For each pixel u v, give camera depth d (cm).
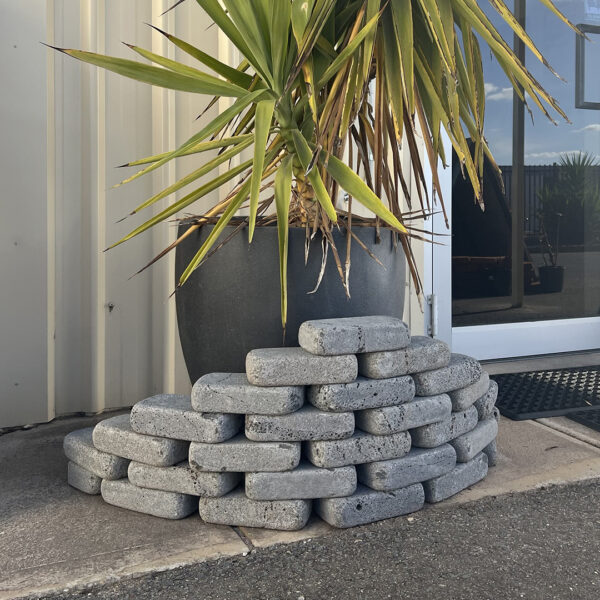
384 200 252
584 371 260
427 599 108
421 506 142
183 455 141
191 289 163
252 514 133
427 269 264
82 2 205
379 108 158
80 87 207
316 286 147
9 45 196
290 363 134
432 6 146
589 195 291
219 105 225
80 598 109
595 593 110
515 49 278
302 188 171
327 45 165
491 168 277
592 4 285
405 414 139
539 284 287
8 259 199
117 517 139
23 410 203
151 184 219
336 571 117
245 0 137
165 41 216
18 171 198
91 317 211
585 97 286
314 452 135
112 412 217
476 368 156
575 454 174
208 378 141
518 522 136
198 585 113
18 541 128
